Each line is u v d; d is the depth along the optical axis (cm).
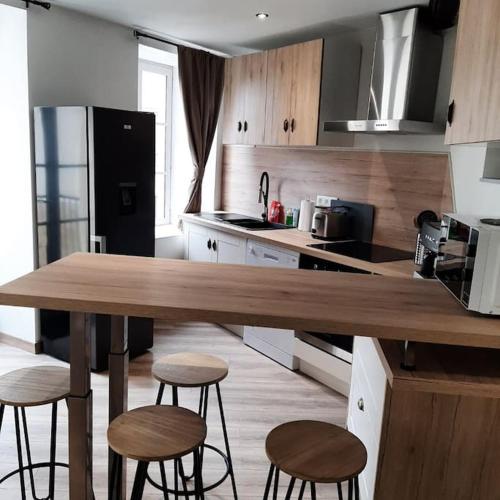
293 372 355
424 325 138
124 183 335
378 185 363
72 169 322
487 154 274
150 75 468
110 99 388
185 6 327
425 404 145
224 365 210
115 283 161
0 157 354
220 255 423
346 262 308
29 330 366
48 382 193
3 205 359
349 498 157
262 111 408
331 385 334
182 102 435
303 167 421
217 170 498
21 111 337
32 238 350
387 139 356
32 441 261
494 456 147
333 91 362
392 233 355
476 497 151
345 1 301
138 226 352
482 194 283
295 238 370
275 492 158
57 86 349
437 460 149
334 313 143
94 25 367
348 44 364
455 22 303
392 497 152
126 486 222
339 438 154
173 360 213
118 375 193
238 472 246
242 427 283
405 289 176
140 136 342
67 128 319
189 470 245
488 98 183
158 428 159
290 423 163
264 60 400
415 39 304
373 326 135
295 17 339
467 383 139
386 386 146
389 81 320
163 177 501
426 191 331
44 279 161
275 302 150
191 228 459
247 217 468
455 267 163
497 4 180
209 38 412
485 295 144
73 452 172
